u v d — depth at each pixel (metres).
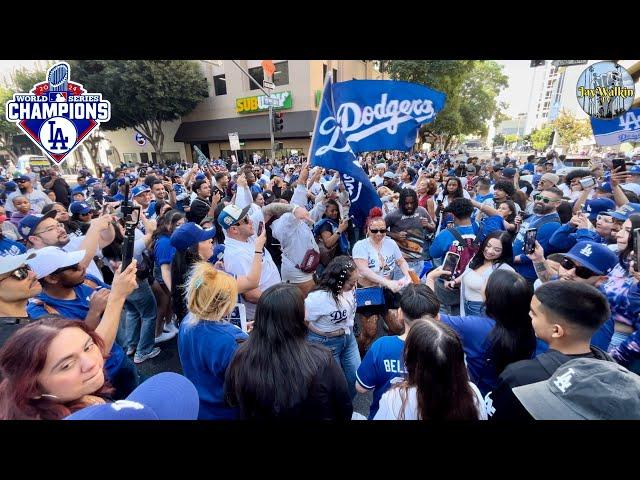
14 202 5.48
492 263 2.90
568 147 28.36
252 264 2.64
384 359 1.88
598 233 3.49
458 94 24.97
